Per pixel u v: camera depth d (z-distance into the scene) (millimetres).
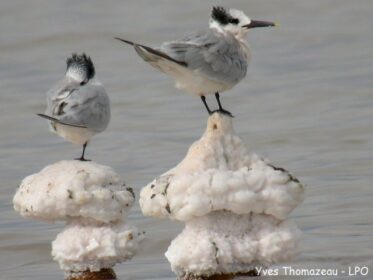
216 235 9508
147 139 22312
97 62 31828
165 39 34219
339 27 35094
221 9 12008
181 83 11391
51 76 30078
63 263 10195
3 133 23750
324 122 23234
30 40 34688
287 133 22375
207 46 11352
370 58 30469
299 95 26375
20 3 40062
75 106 11891
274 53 32188
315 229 14547
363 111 24141
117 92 27781
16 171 20172
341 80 27875
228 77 11484
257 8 38594
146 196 9562
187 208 9258
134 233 10234
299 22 36281
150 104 26125
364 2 38531
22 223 16094
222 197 9289
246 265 9562
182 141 22016
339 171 18672
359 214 15430
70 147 21938
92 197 9914
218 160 9641
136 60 31812
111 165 20094
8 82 29641
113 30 35656
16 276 13336
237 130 23016
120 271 12625
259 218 9594
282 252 9578
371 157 19688
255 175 9391
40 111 25969
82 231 10164
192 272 9508
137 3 40094
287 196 9422
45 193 9914
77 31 35656
